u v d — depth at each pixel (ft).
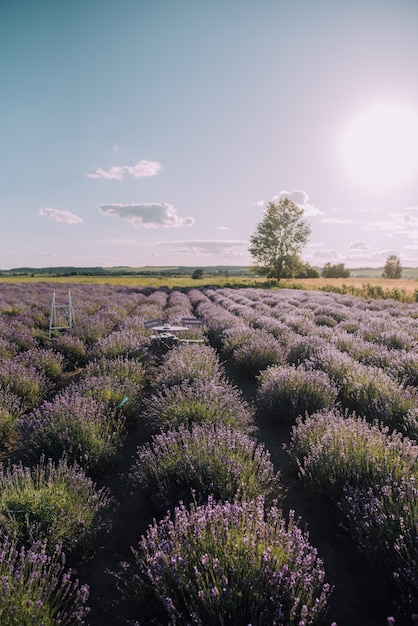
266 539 8.94
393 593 9.54
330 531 12.23
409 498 10.43
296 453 15.60
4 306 61.16
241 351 31.19
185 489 12.44
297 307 69.67
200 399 18.29
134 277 252.62
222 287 162.61
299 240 214.28
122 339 32.99
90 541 11.05
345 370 25.09
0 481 11.93
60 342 35.58
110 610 9.34
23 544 10.20
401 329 39.88
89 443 15.53
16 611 7.38
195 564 8.43
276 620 7.16
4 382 22.50
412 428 16.55
